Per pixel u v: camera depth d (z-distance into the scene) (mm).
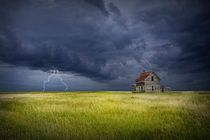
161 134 5055
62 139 4770
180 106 11438
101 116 8258
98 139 4777
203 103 12492
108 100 18797
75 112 9766
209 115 7453
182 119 7215
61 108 11398
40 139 4777
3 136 5105
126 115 8469
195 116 7609
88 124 6520
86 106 12453
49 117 8172
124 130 5598
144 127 5945
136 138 4820
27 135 5133
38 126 6238
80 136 4941
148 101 16469
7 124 6691
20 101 18547
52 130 5578
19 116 8492
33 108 11375
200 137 4715
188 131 5289
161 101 16391
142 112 9328
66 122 6816
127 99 20031
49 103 15633
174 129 5590
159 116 8141
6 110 10969
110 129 5746
